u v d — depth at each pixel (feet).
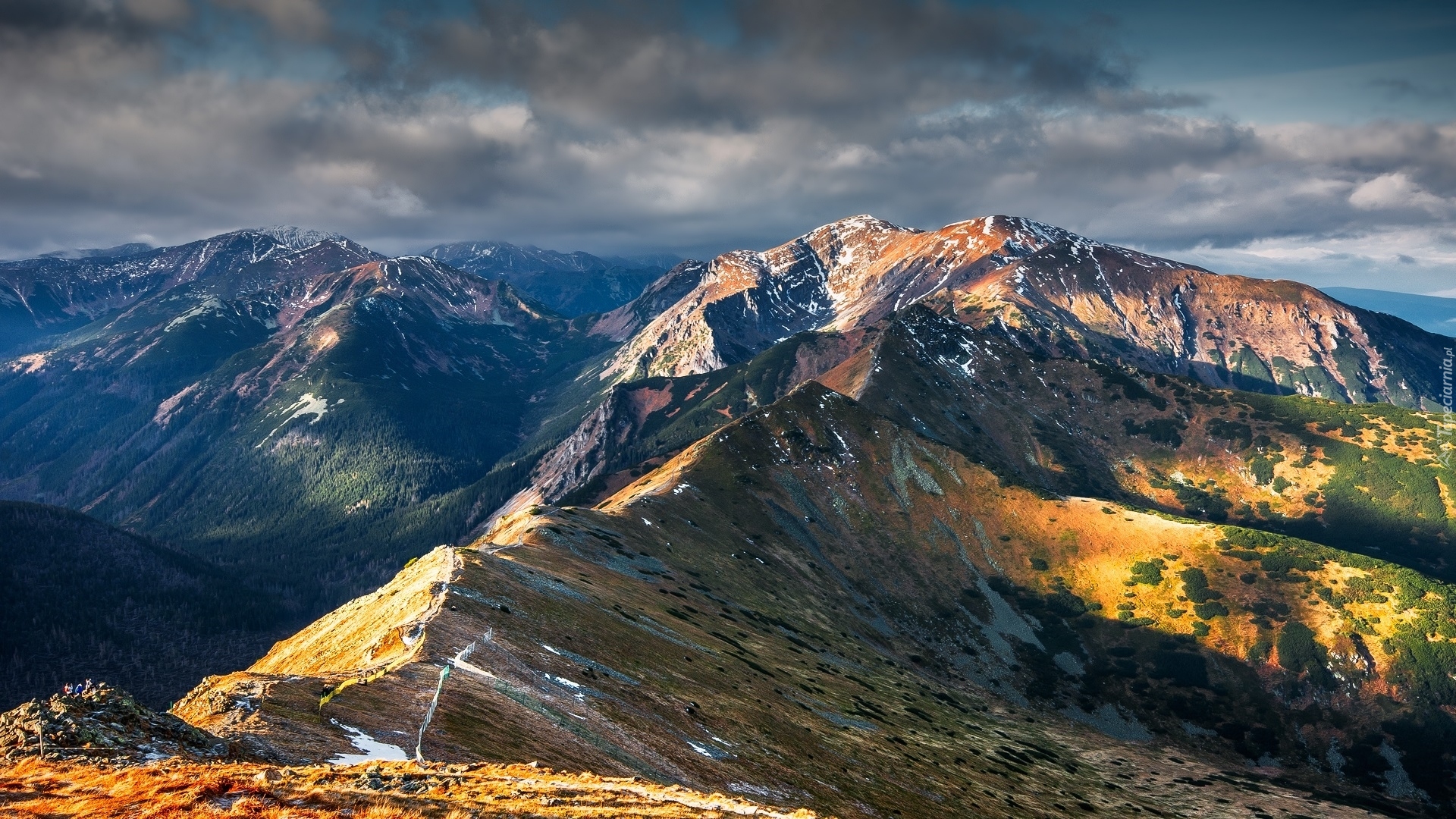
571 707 238.07
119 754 136.15
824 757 309.42
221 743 152.15
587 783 157.48
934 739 427.33
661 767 222.28
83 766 129.49
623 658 317.22
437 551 391.24
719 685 340.80
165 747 143.54
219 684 194.29
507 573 369.09
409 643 253.65
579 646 306.76
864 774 311.27
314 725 171.32
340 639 325.62
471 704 207.00
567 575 423.64
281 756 153.79
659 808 146.61
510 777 154.30
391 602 335.26
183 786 120.06
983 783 375.66
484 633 274.57
